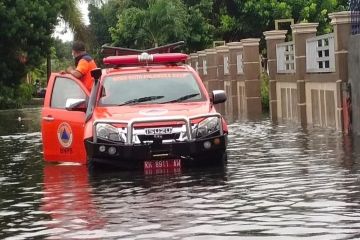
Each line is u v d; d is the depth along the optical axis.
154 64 14.36
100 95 13.39
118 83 13.59
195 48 49.66
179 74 13.83
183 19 48.00
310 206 8.94
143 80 13.67
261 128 21.53
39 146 18.25
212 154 12.48
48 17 41.66
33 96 60.00
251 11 45.91
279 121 24.53
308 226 7.86
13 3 40.44
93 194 10.50
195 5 49.12
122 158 12.29
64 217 8.96
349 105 18.41
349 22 18.47
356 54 17.78
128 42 50.50
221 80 36.84
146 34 48.72
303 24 22.91
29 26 40.69
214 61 38.66
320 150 14.76
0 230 8.38
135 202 9.72
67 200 10.13
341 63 18.69
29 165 14.30
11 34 39.84
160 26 48.28
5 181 12.23
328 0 45.25
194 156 12.43
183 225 8.17
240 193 10.05
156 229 8.03
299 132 19.47
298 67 23.12
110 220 8.64
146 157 12.27
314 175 11.38
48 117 14.30
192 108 12.83
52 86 14.55
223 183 10.96
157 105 13.10
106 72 13.89
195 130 12.39
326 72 20.48
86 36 48.84
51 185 11.56
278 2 46.09
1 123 29.03
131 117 12.41
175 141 12.28
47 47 42.44
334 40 18.94
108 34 61.22
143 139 12.27
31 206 9.81
